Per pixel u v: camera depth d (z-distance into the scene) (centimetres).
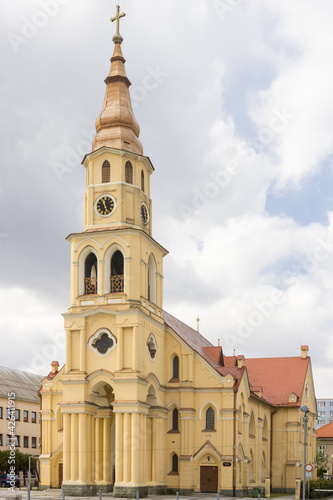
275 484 8269
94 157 6669
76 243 6506
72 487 5975
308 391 9394
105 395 6481
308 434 9300
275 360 9444
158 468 6400
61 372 7031
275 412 8512
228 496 6372
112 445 6656
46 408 6981
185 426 6638
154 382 6400
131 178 6656
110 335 6197
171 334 6888
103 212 6544
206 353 7438
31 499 5544
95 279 6438
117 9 7269
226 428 6562
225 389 6650
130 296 6228
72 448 6056
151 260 6819
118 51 7150
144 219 6775
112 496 5928
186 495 6369
